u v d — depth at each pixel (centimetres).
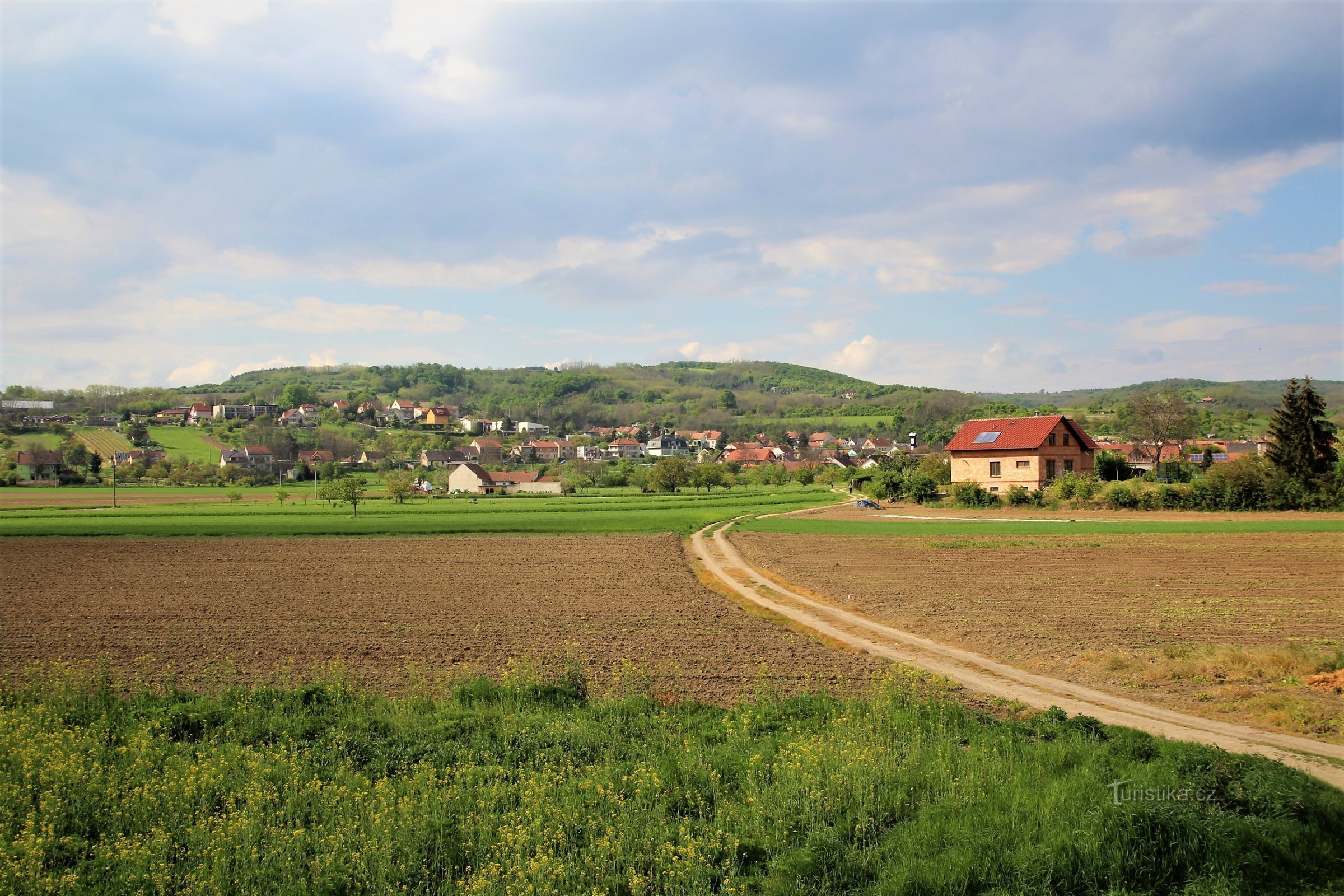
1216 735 1523
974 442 8869
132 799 1172
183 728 1515
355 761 1355
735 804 1185
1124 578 3488
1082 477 7656
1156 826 1076
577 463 17100
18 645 2403
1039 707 1728
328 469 16125
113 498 10700
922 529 5897
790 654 2256
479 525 6381
